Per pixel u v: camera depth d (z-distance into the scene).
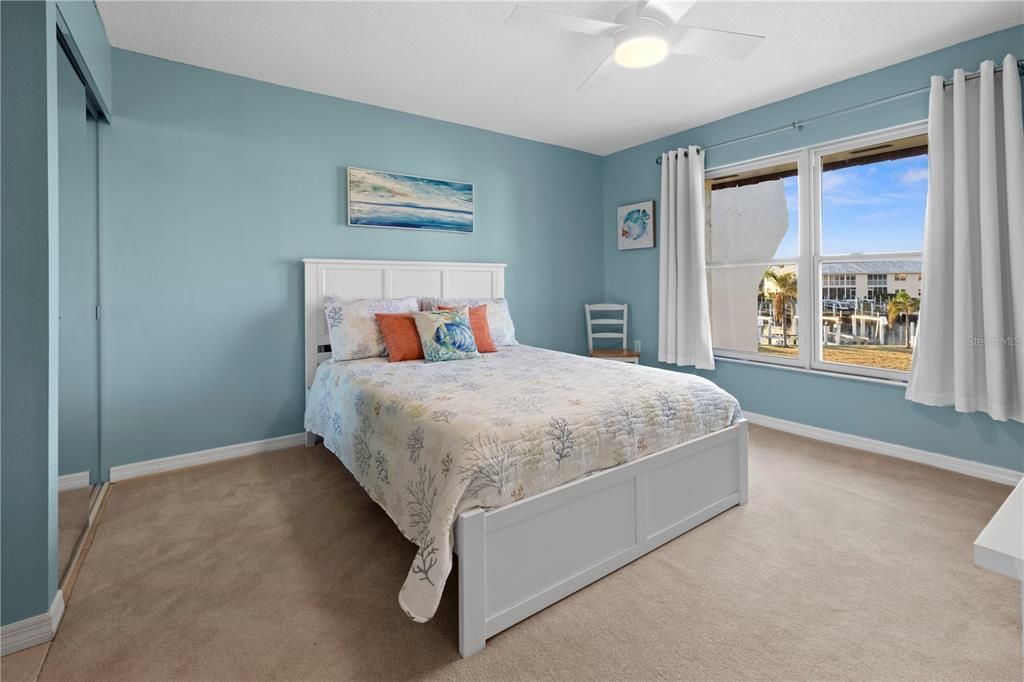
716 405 2.22
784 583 1.71
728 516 2.21
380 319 3.04
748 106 3.54
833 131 3.17
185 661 1.36
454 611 1.59
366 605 1.62
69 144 2.16
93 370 2.58
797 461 2.90
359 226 3.45
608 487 1.76
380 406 2.03
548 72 2.97
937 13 2.33
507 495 1.49
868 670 1.32
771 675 1.31
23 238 1.37
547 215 4.49
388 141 3.55
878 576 1.74
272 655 1.39
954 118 2.54
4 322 1.36
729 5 2.27
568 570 1.65
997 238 2.44
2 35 1.35
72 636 1.45
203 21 2.38
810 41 2.60
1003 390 2.44
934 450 2.81
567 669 1.34
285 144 3.15
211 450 2.97
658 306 4.43
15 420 1.38
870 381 3.05
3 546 1.38
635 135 4.21
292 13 2.33
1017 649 1.38
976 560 0.58
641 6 2.12
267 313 3.13
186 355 2.87
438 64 2.86
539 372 2.51
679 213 4.00
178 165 2.80
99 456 2.63
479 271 3.98
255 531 2.11
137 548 1.96
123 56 2.63
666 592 1.67
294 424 3.26
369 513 2.29
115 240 2.63
